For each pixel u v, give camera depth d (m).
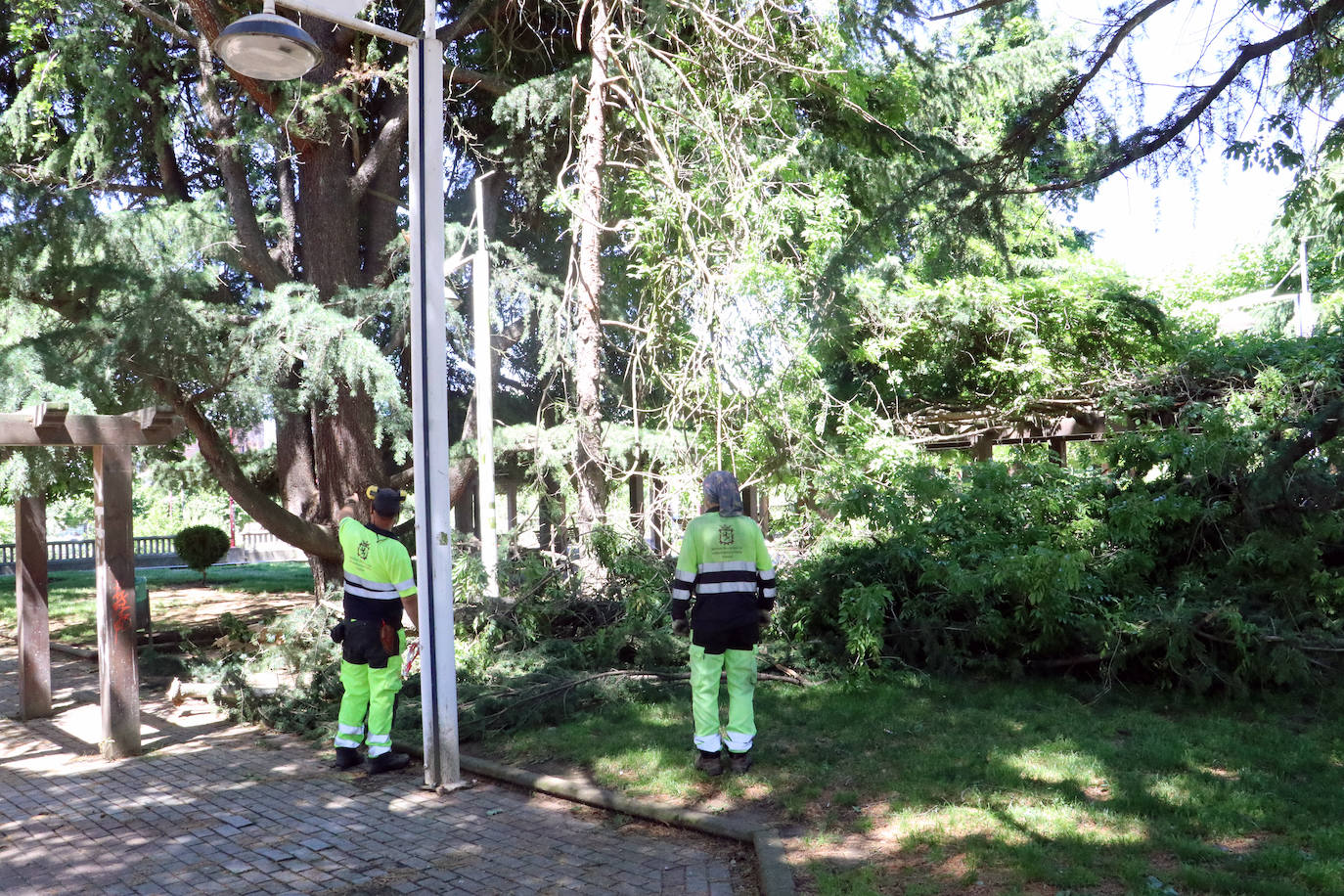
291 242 15.59
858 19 9.47
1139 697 7.36
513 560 10.95
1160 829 4.62
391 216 15.97
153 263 10.86
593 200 11.85
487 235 15.37
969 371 15.30
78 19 12.86
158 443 7.34
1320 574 7.36
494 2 14.98
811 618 8.80
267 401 11.27
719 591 5.95
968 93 15.56
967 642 8.16
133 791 6.17
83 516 41.66
